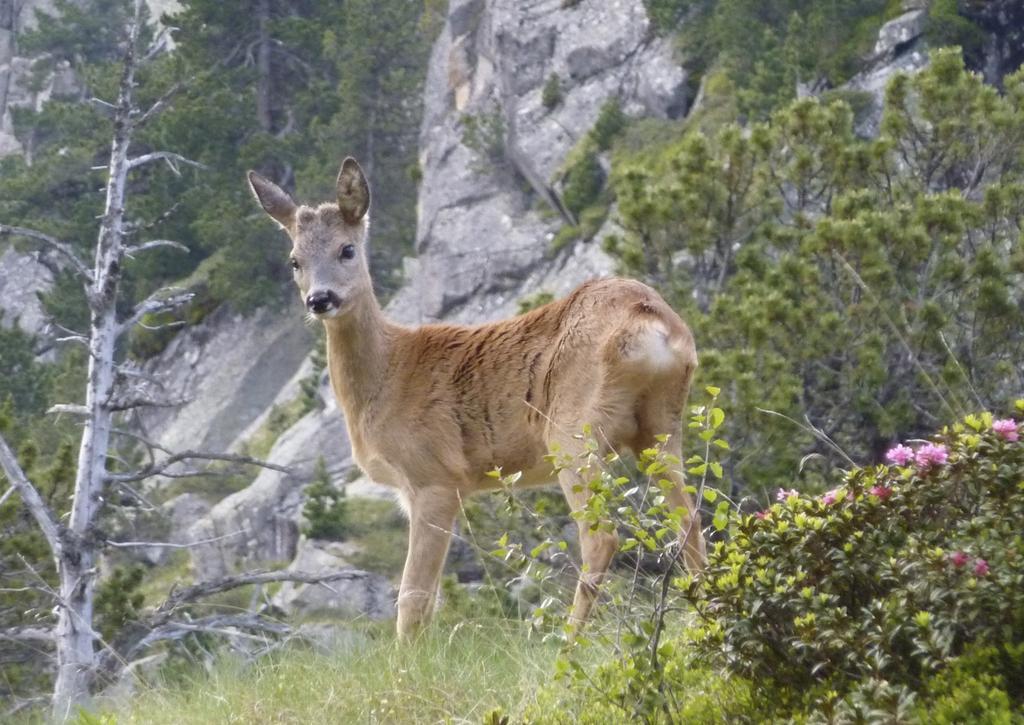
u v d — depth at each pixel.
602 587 21.02
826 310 48.41
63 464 54.62
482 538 45.97
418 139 151.25
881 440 47.06
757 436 44.12
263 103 158.38
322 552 87.56
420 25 162.12
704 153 54.84
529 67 140.25
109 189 50.25
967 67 105.31
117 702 27.84
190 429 140.12
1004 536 15.65
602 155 126.50
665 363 23.62
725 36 125.50
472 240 131.38
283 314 147.38
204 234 145.38
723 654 16.47
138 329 151.12
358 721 20.33
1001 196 50.72
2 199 164.62
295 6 164.88
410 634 25.12
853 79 106.75
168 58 158.38
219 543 109.56
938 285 49.03
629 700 16.75
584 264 117.00
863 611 15.51
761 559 16.75
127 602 50.09
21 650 51.91
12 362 121.38
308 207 27.98
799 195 55.25
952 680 14.63
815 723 14.49
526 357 25.39
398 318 135.38
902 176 57.12
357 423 27.08
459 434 26.09
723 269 54.75
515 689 20.08
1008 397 46.62
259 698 22.28
